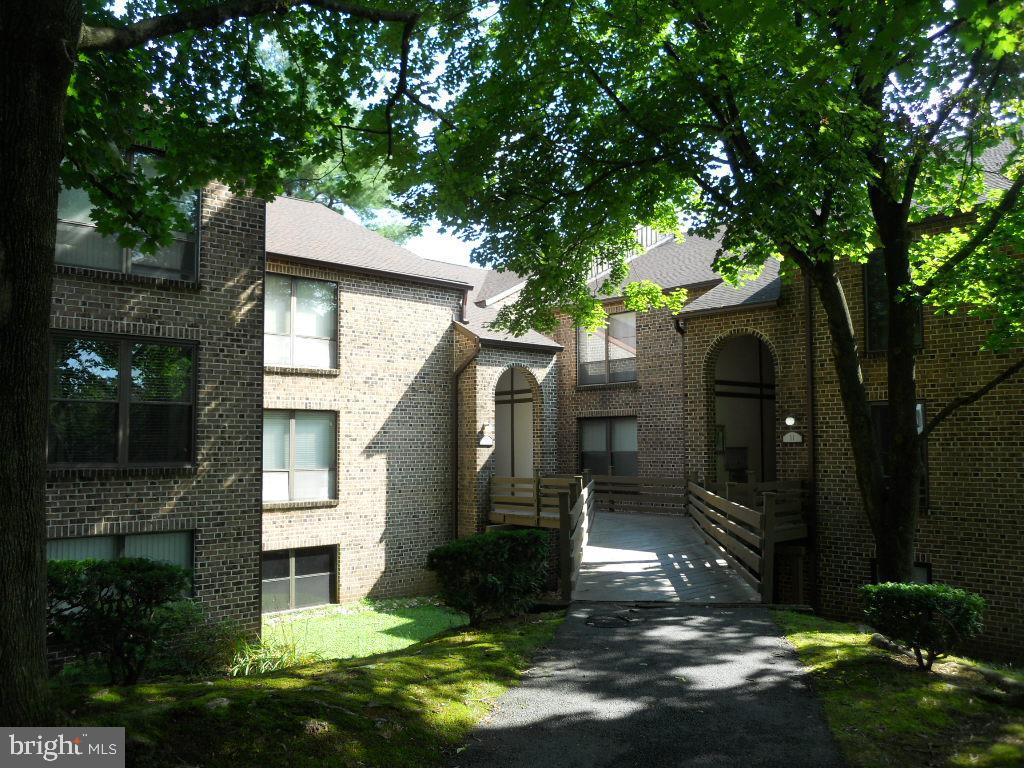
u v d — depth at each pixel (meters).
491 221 11.41
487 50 10.05
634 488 21.86
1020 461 13.32
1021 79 8.84
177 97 7.78
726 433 21.47
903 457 10.88
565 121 11.02
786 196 8.85
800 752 5.43
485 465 20.23
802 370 16.69
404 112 8.23
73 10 4.42
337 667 7.57
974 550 13.77
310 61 8.02
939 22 5.93
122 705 5.66
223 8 5.70
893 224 10.97
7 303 4.12
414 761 5.20
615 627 9.21
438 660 7.57
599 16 9.99
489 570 9.46
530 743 5.61
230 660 10.51
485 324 21.61
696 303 18.97
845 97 9.28
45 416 4.31
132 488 11.38
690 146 10.59
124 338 11.59
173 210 8.02
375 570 18.31
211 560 12.13
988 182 15.01
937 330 14.42
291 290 17.33
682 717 6.14
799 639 8.56
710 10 6.50
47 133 4.34
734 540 12.98
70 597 7.47
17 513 4.13
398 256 20.12
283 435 17.03
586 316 15.25
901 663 7.52
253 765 4.74
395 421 19.00
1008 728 5.83
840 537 15.71
